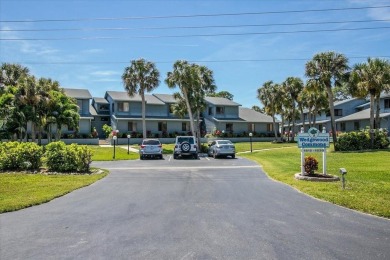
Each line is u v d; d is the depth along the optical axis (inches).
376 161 858.1
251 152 1457.9
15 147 717.9
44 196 430.0
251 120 2329.0
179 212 346.9
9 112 1350.9
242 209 361.1
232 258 220.5
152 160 1093.8
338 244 248.4
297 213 343.6
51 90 1555.1
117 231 280.4
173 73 1567.4
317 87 1336.1
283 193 459.5
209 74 1680.6
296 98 2129.7
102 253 229.9
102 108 2212.1
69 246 244.7
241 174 679.7
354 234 273.0
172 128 2174.0
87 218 324.2
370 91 1273.4
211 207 370.6
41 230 284.7
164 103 2182.6
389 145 1301.7
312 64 1344.7
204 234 271.4
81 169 705.6
